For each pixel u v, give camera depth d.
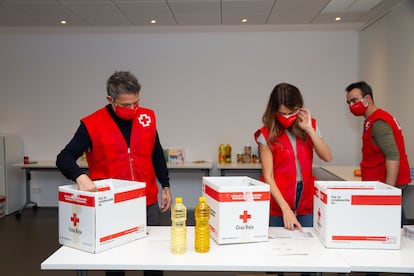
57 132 5.16
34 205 5.13
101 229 1.41
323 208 1.49
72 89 5.12
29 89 5.13
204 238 1.41
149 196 1.94
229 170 5.09
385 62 4.15
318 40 4.95
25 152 5.20
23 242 3.71
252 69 5.02
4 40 5.09
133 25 4.83
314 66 4.97
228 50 5.01
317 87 4.99
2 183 4.80
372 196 1.43
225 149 4.94
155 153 2.04
